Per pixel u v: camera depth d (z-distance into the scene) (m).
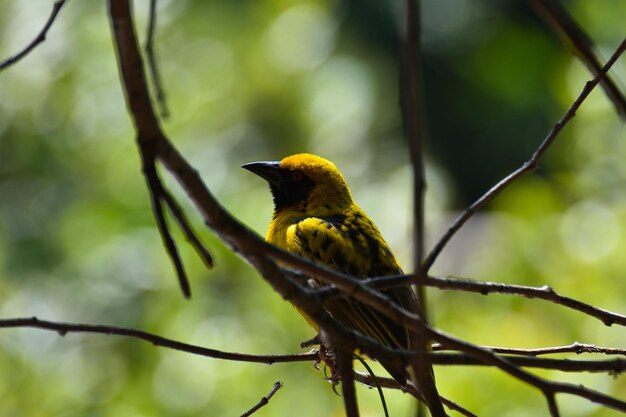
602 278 10.90
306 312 4.32
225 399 11.00
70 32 15.43
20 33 15.46
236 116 15.80
